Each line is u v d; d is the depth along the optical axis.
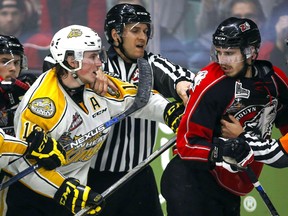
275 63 14.37
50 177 9.91
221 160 9.63
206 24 14.54
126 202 11.25
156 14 14.50
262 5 14.37
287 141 9.66
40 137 9.66
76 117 10.06
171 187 10.30
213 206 10.20
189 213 10.13
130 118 11.03
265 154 9.63
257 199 13.57
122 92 10.56
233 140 9.55
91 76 10.04
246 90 9.60
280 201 13.60
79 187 9.88
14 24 14.89
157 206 11.43
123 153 11.11
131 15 10.82
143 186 11.27
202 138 9.73
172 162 10.45
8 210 10.45
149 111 10.75
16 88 10.65
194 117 9.70
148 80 10.67
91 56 10.02
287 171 13.62
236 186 10.16
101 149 11.05
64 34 10.03
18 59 10.98
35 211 10.40
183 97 10.46
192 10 14.51
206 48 14.54
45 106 9.81
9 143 9.59
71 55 9.93
